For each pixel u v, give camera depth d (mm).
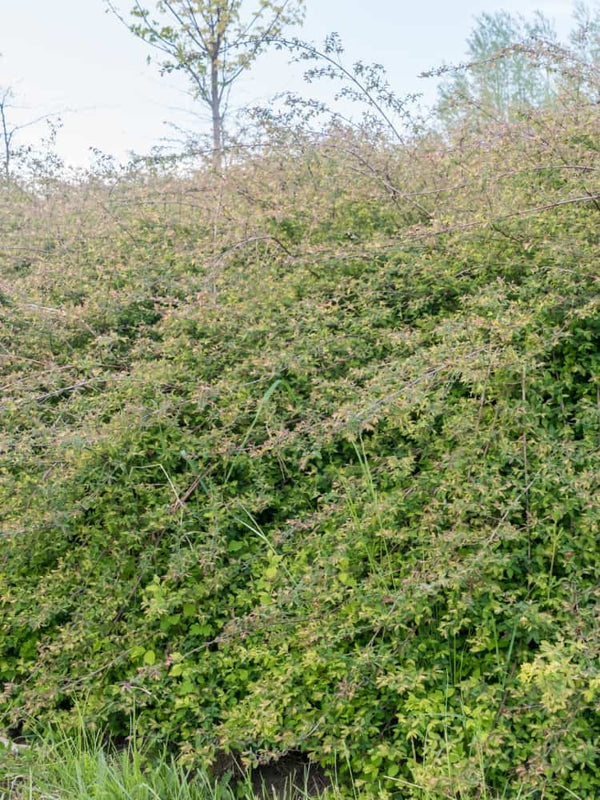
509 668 3027
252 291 4520
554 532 3242
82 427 3889
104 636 3582
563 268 3904
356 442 3918
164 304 4910
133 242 5605
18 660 3631
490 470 3395
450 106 5602
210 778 3148
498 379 3615
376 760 2922
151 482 4023
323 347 4098
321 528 3664
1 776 3094
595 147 4539
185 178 6836
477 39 9914
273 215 5098
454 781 2607
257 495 3857
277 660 3303
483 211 4336
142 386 4125
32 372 4613
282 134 5730
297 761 3199
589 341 3812
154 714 3350
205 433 3992
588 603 3070
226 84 9086
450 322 3842
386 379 3623
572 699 2686
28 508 3838
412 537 3439
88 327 4918
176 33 8930
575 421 3643
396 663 3131
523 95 8531
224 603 3578
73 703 3490
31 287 5352
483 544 3102
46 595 3740
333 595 3217
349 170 5418
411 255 4488
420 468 3766
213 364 4305
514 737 2766
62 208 6734
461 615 3061
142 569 3699
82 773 2996
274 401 4086
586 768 2760
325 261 4629
